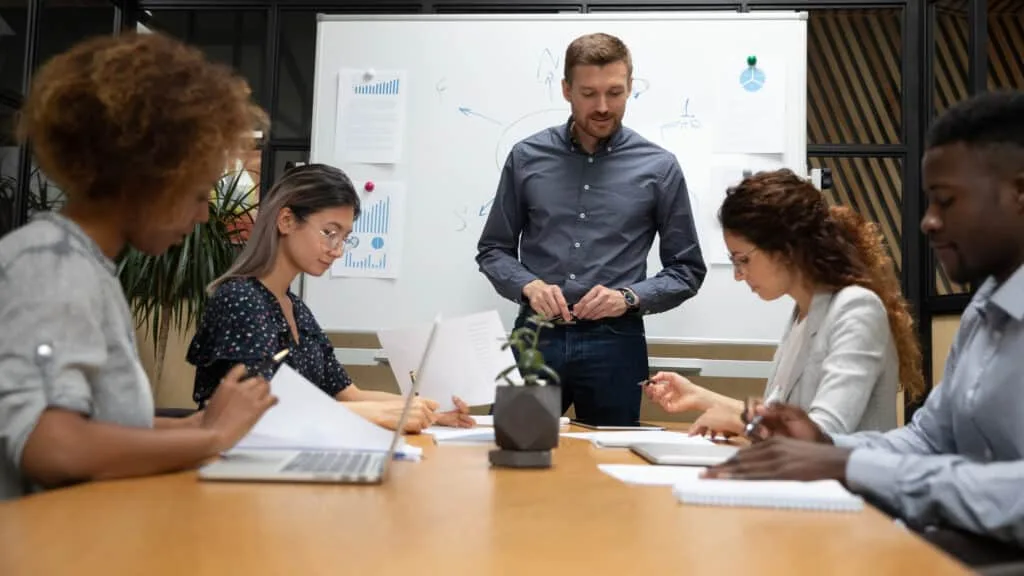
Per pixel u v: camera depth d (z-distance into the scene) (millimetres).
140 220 1004
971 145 1026
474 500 824
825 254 1674
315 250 1864
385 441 1188
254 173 3670
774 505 790
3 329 881
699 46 3234
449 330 1724
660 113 3227
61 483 880
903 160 3551
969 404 1127
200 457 953
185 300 3559
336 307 3248
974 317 1251
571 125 2662
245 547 598
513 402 1101
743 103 3207
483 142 3271
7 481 900
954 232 1053
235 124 1003
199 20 3879
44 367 873
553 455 1280
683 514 755
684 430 1876
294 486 887
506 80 3283
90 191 964
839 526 703
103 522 680
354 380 3463
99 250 984
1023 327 1058
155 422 1215
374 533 657
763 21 3229
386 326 3227
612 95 2512
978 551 910
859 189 3678
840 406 1458
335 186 1900
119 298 1020
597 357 2426
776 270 1727
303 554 581
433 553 592
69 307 901
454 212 3254
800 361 1649
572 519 728
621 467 1095
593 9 3576
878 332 1543
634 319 2490
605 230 2578
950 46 3506
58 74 918
